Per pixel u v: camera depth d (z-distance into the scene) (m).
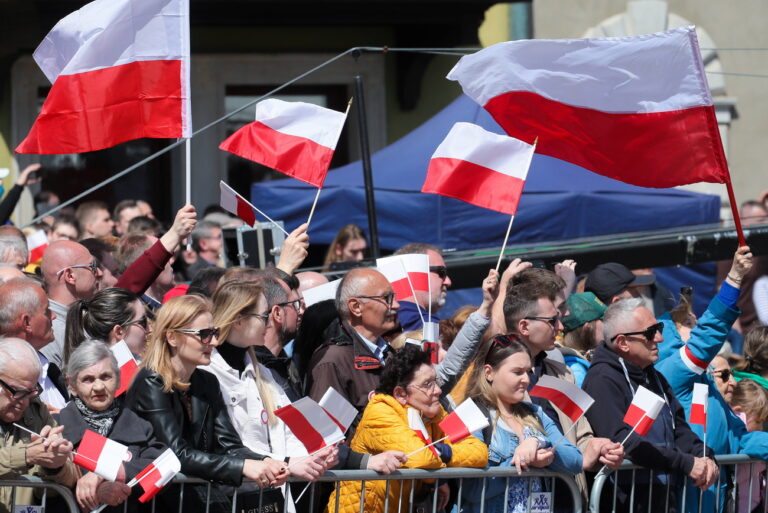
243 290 14.47
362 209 28.12
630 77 17.48
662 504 16.02
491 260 22.17
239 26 34.47
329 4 32.84
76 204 34.75
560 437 15.27
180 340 13.34
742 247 16.91
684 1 39.47
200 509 13.42
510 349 14.95
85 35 17.06
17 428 12.74
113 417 13.25
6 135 34.09
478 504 14.83
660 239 22.70
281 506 14.14
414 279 17.69
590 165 17.86
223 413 13.78
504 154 17.06
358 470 13.79
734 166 40.09
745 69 40.00
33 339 14.63
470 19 33.72
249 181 36.25
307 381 16.05
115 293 14.95
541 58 17.62
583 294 18.30
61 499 12.96
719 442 16.94
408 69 36.06
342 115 17.47
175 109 17.17
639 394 15.00
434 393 14.42
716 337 16.81
